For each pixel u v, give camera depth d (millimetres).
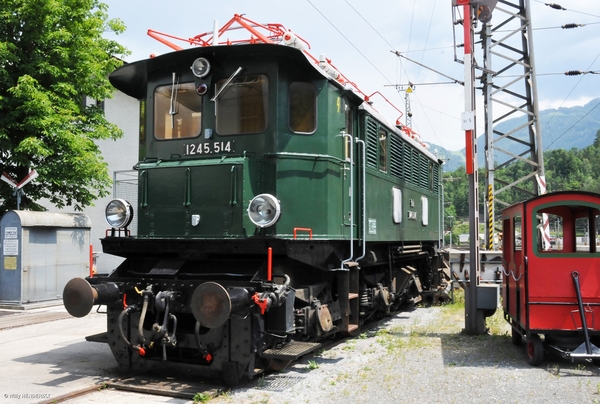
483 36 17688
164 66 7012
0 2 13195
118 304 6336
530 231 7039
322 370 6602
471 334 9055
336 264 7199
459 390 5699
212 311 5328
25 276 12617
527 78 17703
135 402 5371
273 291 5637
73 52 14125
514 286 7859
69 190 14953
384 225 9266
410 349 7836
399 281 11008
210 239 6125
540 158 17141
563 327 6840
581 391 5660
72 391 5688
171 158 6883
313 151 6766
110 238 6785
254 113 6574
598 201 6941
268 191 6457
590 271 6859
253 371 5906
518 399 5387
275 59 6531
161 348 6430
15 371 6715
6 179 12859
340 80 8031
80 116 13984
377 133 9031
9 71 13641
